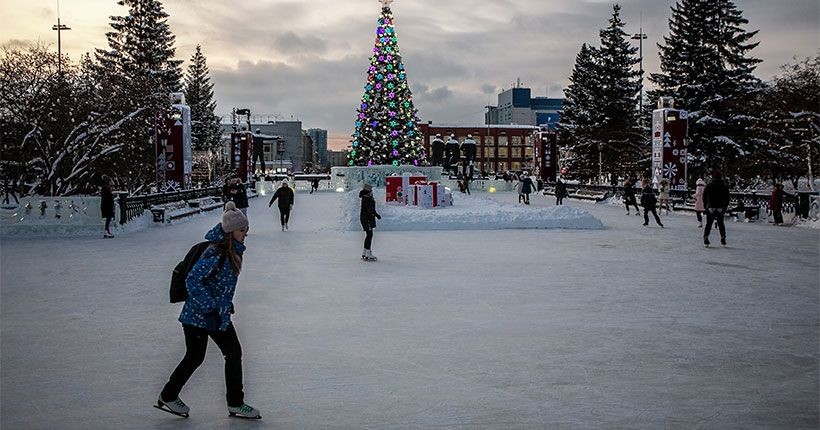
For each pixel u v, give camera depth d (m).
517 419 5.05
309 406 5.36
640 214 29.42
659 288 10.84
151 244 17.84
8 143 26.62
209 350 7.14
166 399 5.08
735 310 9.10
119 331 7.98
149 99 30.62
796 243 17.67
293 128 129.25
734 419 5.04
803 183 54.94
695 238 19.06
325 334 7.78
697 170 46.88
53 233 20.14
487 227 21.98
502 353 6.94
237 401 5.08
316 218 27.02
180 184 31.81
